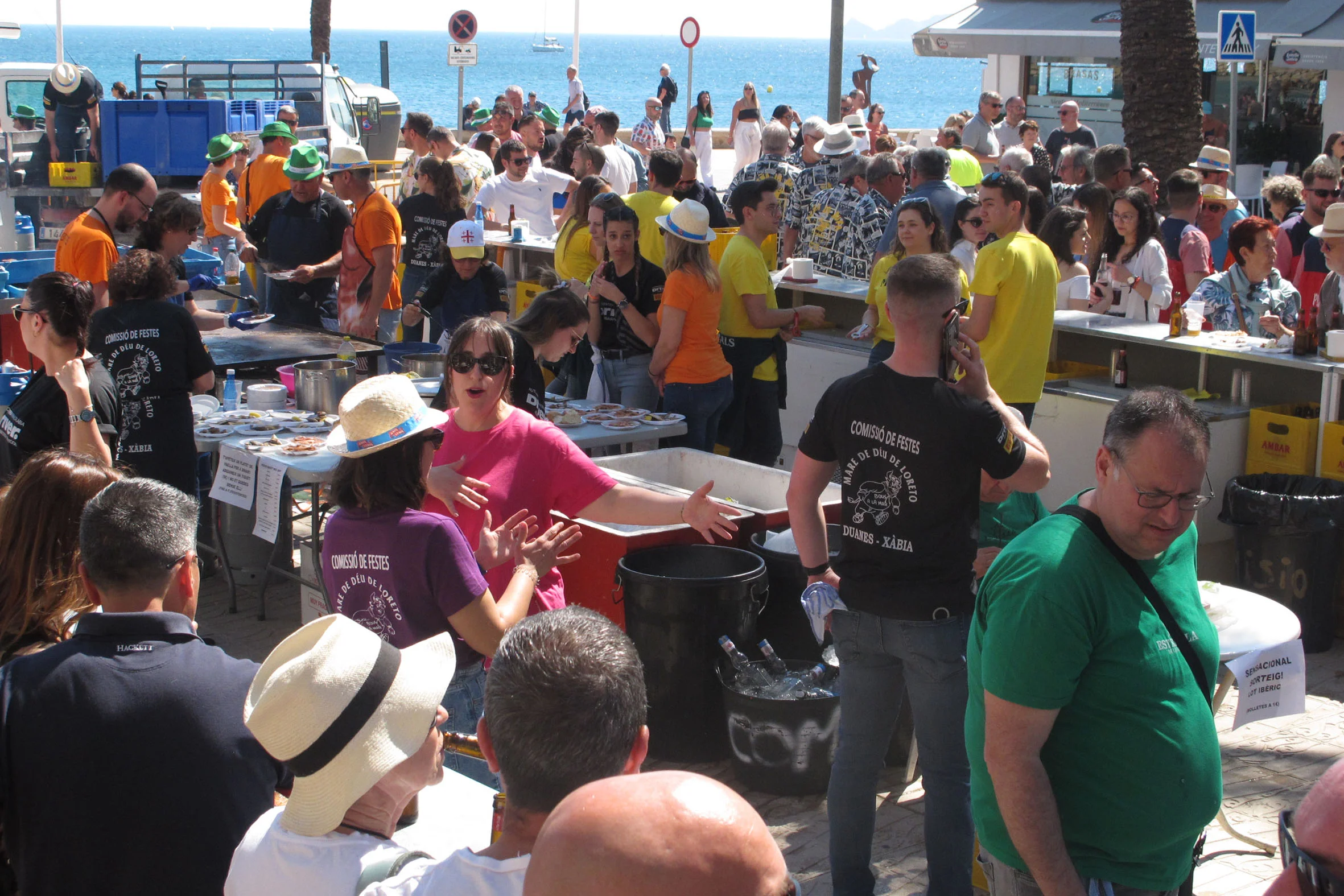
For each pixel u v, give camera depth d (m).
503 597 3.29
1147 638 2.38
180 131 15.52
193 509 2.64
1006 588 2.39
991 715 2.39
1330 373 6.05
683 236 6.27
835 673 4.57
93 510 2.52
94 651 2.39
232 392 6.51
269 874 2.00
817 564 3.60
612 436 5.96
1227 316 6.91
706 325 6.45
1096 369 7.41
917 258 3.33
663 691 4.59
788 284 8.27
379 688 2.01
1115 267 7.44
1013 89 20.91
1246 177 15.37
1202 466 2.31
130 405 5.33
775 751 4.39
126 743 2.31
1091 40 18.88
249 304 8.95
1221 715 5.16
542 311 5.15
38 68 17.59
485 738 1.94
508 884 1.79
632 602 4.59
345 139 17.95
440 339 7.69
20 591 2.83
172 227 6.89
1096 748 2.39
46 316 4.43
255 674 2.41
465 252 7.29
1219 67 18.84
